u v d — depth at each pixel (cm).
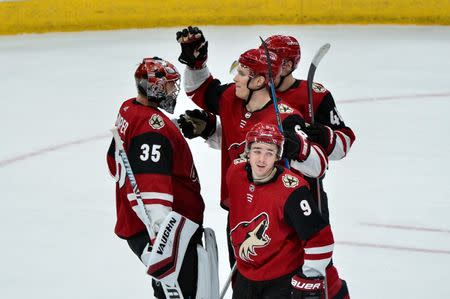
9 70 3475
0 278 1455
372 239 1599
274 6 4250
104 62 3544
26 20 4300
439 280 1419
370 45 3722
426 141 2291
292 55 1162
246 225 980
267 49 1051
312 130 1071
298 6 4238
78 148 2314
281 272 982
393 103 2731
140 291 1398
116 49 3819
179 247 1024
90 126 2555
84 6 4319
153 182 1022
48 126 2564
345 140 1123
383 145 2258
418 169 2045
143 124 1044
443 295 1362
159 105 1076
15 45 4044
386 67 3281
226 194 1184
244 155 987
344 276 1436
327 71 3222
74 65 3512
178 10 4312
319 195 1080
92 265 1509
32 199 1886
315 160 1031
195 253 1090
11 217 1767
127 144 1056
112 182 2003
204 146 2223
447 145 2250
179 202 1102
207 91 1215
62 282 1436
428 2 4150
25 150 2306
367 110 2648
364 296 1361
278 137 937
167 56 3575
